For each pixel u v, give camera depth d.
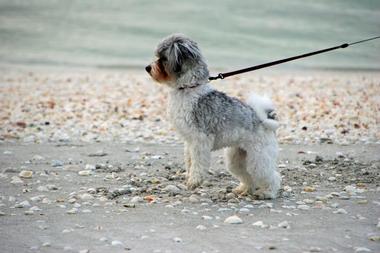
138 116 14.80
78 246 6.04
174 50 7.78
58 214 7.16
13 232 6.47
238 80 20.25
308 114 15.09
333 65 24.14
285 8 36.06
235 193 8.38
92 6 36.78
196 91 7.88
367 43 28.05
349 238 6.34
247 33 30.05
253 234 6.46
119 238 6.30
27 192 8.27
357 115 15.05
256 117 7.84
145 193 8.30
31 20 32.81
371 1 38.00
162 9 35.78
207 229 6.63
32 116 14.88
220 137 7.86
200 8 35.91
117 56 25.62
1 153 10.96
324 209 7.48
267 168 7.83
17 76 20.88
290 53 26.19
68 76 21.11
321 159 10.55
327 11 35.31
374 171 9.77
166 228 6.66
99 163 10.25
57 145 11.84
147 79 20.72
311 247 6.03
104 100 16.89
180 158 10.76
